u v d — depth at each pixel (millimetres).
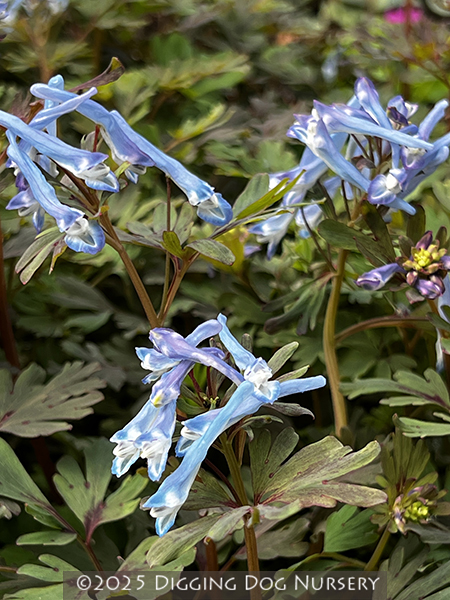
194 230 170
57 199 94
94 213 102
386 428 157
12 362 159
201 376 135
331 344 143
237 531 129
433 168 124
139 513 138
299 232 156
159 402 80
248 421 91
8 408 132
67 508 148
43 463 155
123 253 110
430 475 120
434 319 124
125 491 125
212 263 170
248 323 177
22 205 104
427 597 112
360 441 144
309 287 143
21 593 108
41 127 96
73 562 132
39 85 96
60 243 100
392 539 140
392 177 120
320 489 88
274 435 154
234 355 86
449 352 128
